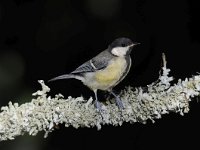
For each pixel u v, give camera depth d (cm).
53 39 1166
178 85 802
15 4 1159
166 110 807
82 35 1178
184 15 1213
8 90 1031
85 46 1179
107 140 1138
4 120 752
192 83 795
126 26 1190
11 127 752
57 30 1168
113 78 895
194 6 1209
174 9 1214
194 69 1209
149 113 805
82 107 793
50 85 1158
